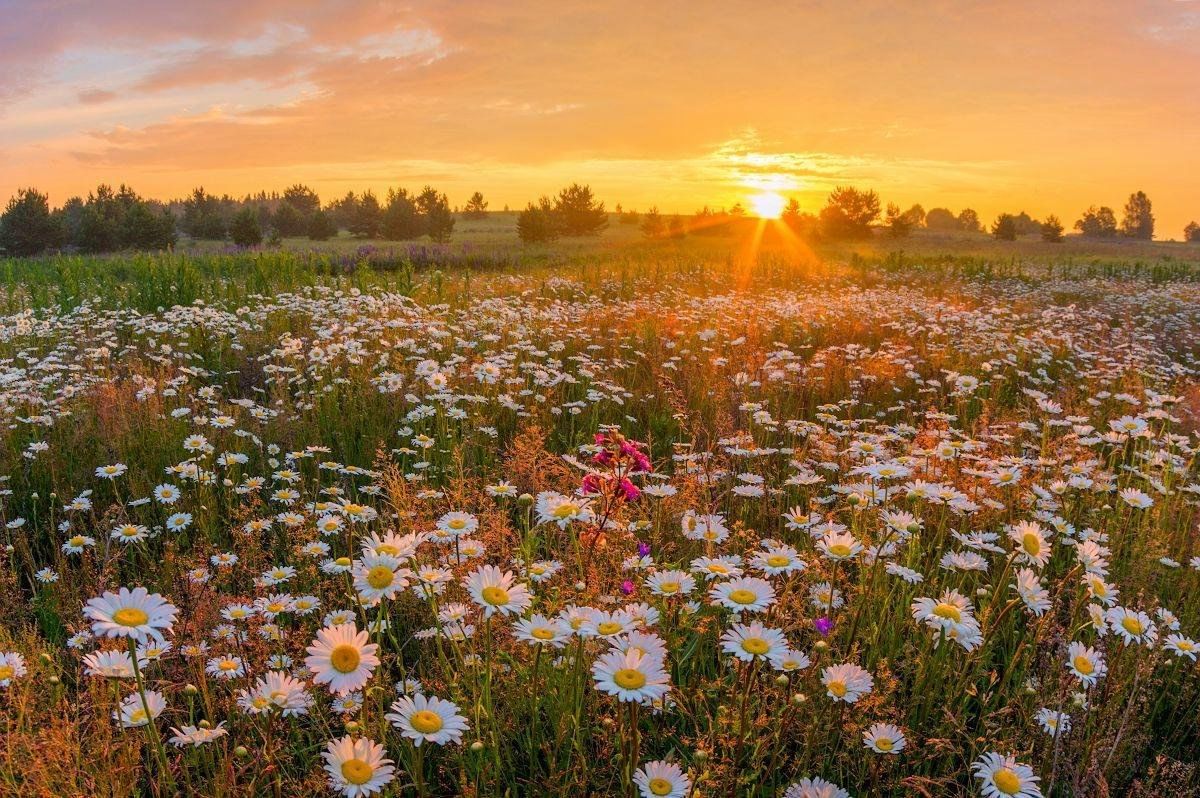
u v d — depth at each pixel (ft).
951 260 104.37
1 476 15.78
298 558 10.88
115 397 19.72
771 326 36.88
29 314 34.22
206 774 7.72
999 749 7.91
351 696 8.19
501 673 8.38
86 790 6.91
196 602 9.82
